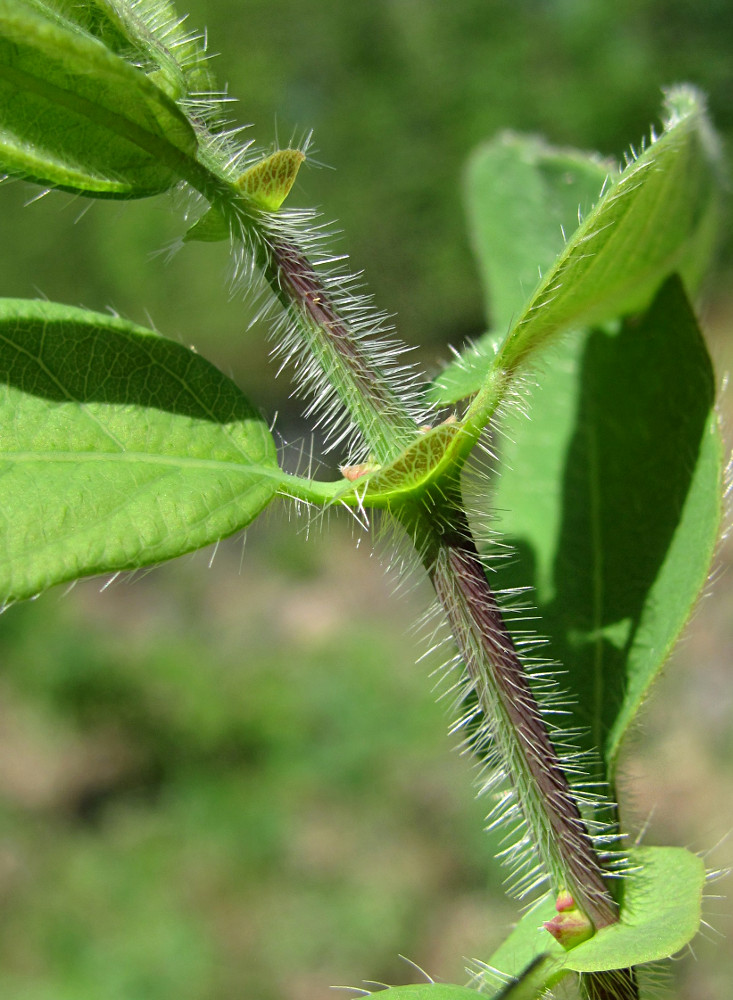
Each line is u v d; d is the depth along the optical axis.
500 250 0.15
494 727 0.11
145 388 0.11
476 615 0.11
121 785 0.76
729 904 0.43
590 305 0.12
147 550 0.11
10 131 0.11
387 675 0.82
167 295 1.29
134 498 0.11
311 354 0.11
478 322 1.48
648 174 0.11
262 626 0.99
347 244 1.46
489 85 1.49
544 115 1.46
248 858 0.65
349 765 0.72
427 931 0.58
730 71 1.41
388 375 0.11
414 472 0.11
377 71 1.51
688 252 0.13
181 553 0.11
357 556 1.13
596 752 0.12
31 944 0.60
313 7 1.41
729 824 0.51
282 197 0.11
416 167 1.47
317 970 0.57
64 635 0.90
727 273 1.00
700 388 0.13
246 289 0.12
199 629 0.98
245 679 0.86
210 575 1.10
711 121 0.13
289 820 0.69
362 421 0.11
